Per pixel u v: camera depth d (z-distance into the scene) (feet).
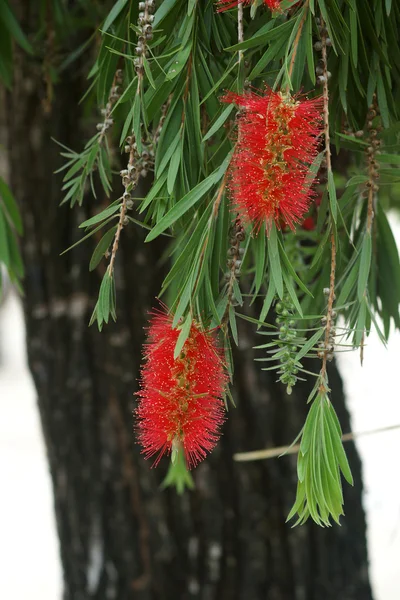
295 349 3.44
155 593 5.65
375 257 4.19
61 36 4.67
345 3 3.65
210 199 3.57
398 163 3.63
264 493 5.48
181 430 3.37
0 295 4.37
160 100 3.58
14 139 5.54
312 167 3.39
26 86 5.37
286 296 3.47
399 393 17.80
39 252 5.58
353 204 3.99
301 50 3.48
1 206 4.39
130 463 5.62
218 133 3.77
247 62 3.60
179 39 3.57
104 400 5.62
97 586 5.77
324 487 3.39
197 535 5.58
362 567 5.72
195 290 3.41
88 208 5.43
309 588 5.54
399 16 3.81
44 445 6.04
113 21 3.78
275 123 3.30
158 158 3.55
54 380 5.72
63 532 5.93
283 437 5.42
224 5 3.61
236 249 3.47
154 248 5.40
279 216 3.41
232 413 5.43
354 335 3.58
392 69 3.83
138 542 5.67
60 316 5.62
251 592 5.52
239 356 5.33
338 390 5.52
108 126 3.75
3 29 4.35
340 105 3.82
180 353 3.39
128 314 5.48
